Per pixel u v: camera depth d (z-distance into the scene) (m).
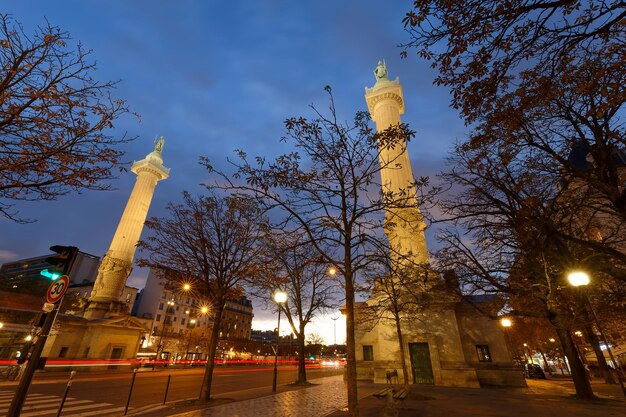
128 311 43.50
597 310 13.95
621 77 5.25
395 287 18.80
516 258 14.63
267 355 80.25
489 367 22.05
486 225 12.44
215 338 14.87
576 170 9.81
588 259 10.96
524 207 11.37
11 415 6.60
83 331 37.19
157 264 15.62
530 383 25.70
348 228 8.46
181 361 50.06
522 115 8.98
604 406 11.81
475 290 15.41
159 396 16.17
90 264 61.81
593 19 4.83
